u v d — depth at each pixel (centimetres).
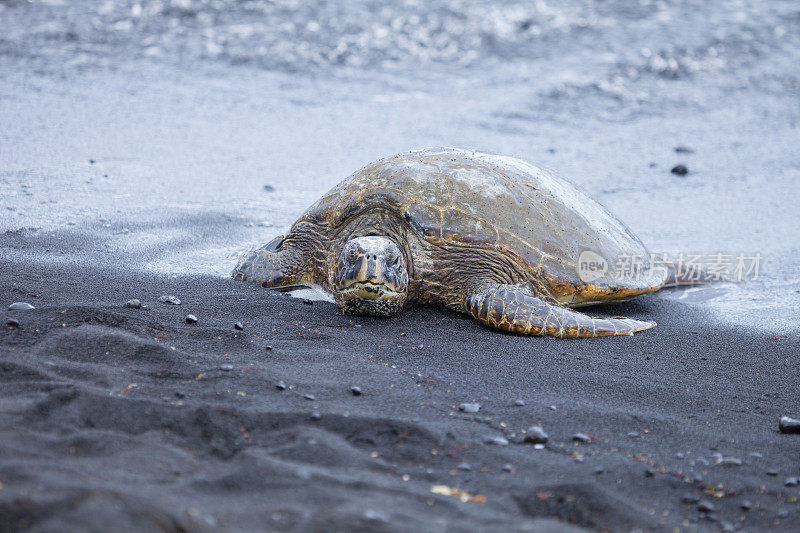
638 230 1484
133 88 2273
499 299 904
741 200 1719
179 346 719
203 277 1010
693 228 1509
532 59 3067
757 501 519
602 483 517
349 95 2506
